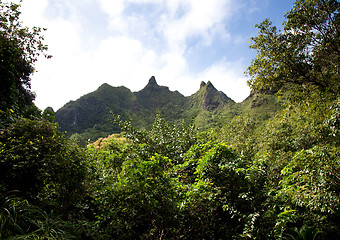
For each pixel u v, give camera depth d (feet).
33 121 10.84
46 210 10.94
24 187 9.99
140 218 10.70
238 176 12.41
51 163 10.34
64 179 10.91
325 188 10.66
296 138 29.96
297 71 29.14
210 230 11.44
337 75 26.96
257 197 11.89
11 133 10.05
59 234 8.09
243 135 42.57
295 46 27.96
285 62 29.12
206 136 26.22
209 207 11.69
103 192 10.77
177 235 10.56
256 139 40.98
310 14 27.07
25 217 8.02
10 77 17.97
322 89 27.55
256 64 31.40
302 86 29.48
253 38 30.78
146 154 19.08
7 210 7.38
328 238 10.05
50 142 10.68
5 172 9.50
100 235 10.16
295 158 13.48
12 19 20.81
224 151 14.32
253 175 12.15
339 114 16.21
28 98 33.24
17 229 7.18
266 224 10.68
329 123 16.99
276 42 28.78
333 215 10.44
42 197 11.62
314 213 10.98
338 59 27.14
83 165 12.11
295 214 11.25
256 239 10.34
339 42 26.02
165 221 10.16
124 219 10.72
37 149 9.80
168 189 10.62
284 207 11.44
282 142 31.63
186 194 11.19
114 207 10.55
